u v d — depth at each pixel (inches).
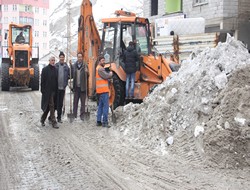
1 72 714.2
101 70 380.2
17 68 712.4
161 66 447.2
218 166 260.5
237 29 663.1
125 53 437.4
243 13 668.7
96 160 281.4
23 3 3011.8
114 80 446.0
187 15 758.5
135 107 385.7
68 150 308.0
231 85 300.0
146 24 471.5
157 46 599.8
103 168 263.9
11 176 249.3
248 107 276.2
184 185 231.3
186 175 247.8
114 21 466.6
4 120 427.2
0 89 759.1
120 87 446.3
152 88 432.1
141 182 237.0
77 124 400.8
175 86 342.6
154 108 337.7
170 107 327.3
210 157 268.5
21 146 320.2
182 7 791.1
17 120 427.5
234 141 265.7
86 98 434.0
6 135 357.4
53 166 269.7
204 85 312.5
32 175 251.4
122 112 402.0
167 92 345.4
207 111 297.6
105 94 382.0
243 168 257.4
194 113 306.8
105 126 382.3
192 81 327.3
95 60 487.5
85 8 502.3
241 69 306.7
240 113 275.0
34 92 708.7
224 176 246.5
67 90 738.2
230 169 256.8
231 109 280.2
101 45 478.9
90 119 422.3
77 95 419.8
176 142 298.8
